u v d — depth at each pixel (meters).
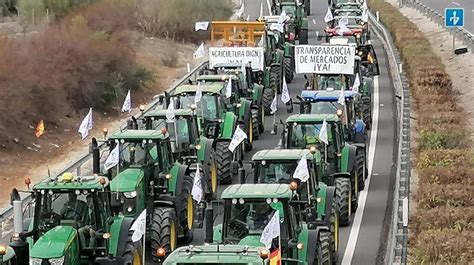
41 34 81.69
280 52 79.69
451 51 99.94
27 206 41.22
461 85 82.62
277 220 30.83
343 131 49.62
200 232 45.75
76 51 79.50
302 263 33.59
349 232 45.12
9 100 68.19
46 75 74.12
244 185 34.66
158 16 115.06
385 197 50.75
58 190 35.31
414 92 75.62
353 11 92.12
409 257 36.19
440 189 43.59
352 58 62.09
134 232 34.31
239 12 122.12
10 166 63.00
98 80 80.31
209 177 48.81
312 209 37.41
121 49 86.38
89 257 35.44
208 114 53.97
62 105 74.81
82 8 102.25
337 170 46.53
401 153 50.03
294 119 46.44
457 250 35.41
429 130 58.31
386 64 93.94
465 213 39.97
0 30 89.94
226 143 53.41
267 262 28.61
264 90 71.31
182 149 47.75
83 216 35.50
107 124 77.06
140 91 86.94
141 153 41.97
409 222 40.97
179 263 27.92
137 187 40.12
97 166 44.31
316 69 62.69
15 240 32.41
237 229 32.94
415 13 131.50
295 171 36.75
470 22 120.81
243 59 69.75
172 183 42.22
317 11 135.25
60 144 69.88
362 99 63.97
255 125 64.44
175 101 53.88
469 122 66.75
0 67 70.44
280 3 104.81
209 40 118.88
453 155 51.06
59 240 33.72
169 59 101.69
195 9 117.38
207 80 59.22
